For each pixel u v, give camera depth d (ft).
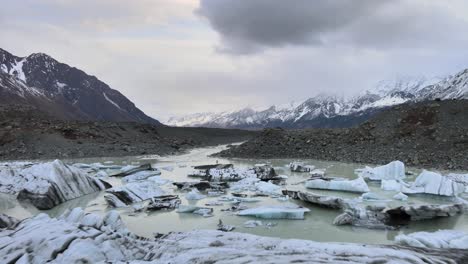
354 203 82.17
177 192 100.68
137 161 185.26
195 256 40.22
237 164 172.14
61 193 87.66
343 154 184.03
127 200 87.04
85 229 47.55
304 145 204.64
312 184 105.70
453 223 70.33
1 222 55.93
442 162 152.35
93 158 195.00
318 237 62.28
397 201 87.66
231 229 66.44
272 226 68.80
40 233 44.73
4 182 95.50
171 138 322.75
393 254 40.19
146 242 48.16
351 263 35.60
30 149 196.65
